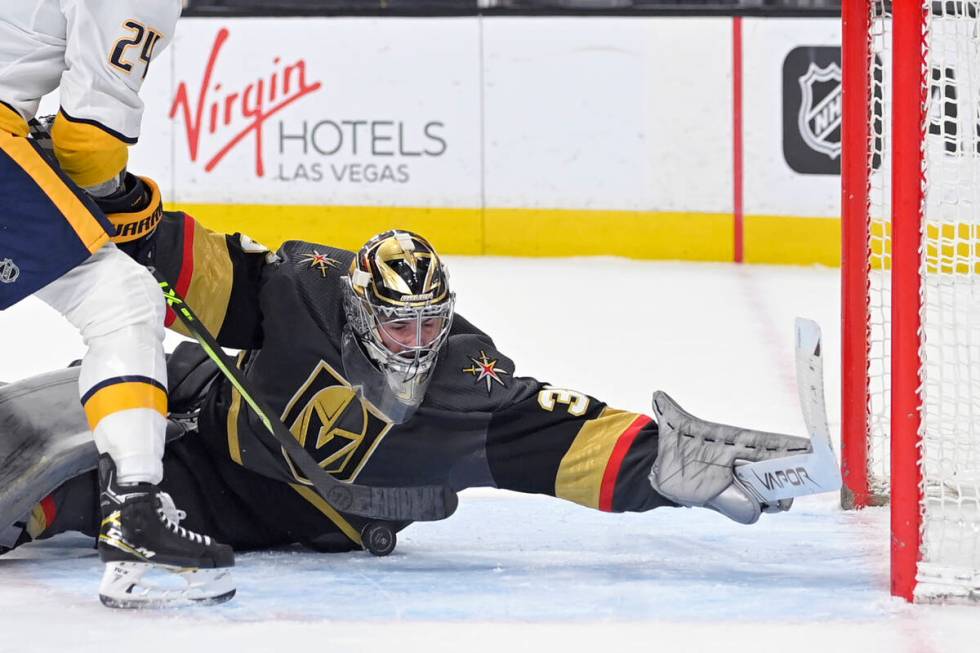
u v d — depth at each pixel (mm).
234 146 20312
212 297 8266
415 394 7914
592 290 18484
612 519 9461
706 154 19984
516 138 20172
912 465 7332
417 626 6992
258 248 8438
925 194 7195
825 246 19859
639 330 16609
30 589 7578
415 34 20016
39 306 17141
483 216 20359
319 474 7844
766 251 20047
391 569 8094
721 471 7707
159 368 7219
